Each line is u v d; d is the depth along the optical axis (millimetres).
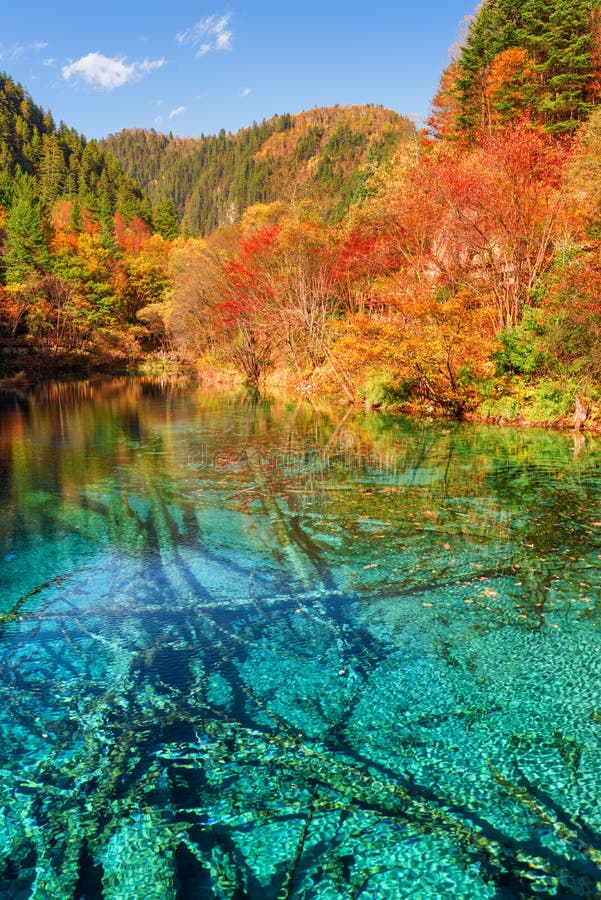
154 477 10664
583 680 4137
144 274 63844
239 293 33688
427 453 12414
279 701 3922
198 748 3469
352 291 27750
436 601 5422
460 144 25328
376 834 2836
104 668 4332
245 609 5305
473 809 2982
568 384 15320
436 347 16688
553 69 25203
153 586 5824
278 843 2803
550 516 7867
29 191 62969
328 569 6215
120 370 50969
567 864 2660
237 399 26938
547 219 17391
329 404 23266
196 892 2549
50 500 9125
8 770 3311
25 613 5238
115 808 3029
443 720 3701
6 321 42031
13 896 2555
